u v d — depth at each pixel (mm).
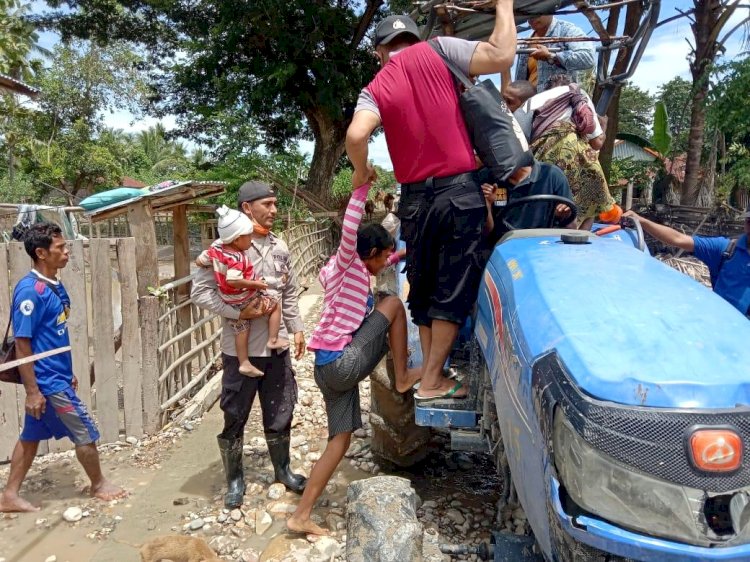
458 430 2883
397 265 4316
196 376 5871
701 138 13469
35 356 3758
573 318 1812
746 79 10828
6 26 21109
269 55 19453
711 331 1681
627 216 3396
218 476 4301
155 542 3195
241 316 3713
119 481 4254
